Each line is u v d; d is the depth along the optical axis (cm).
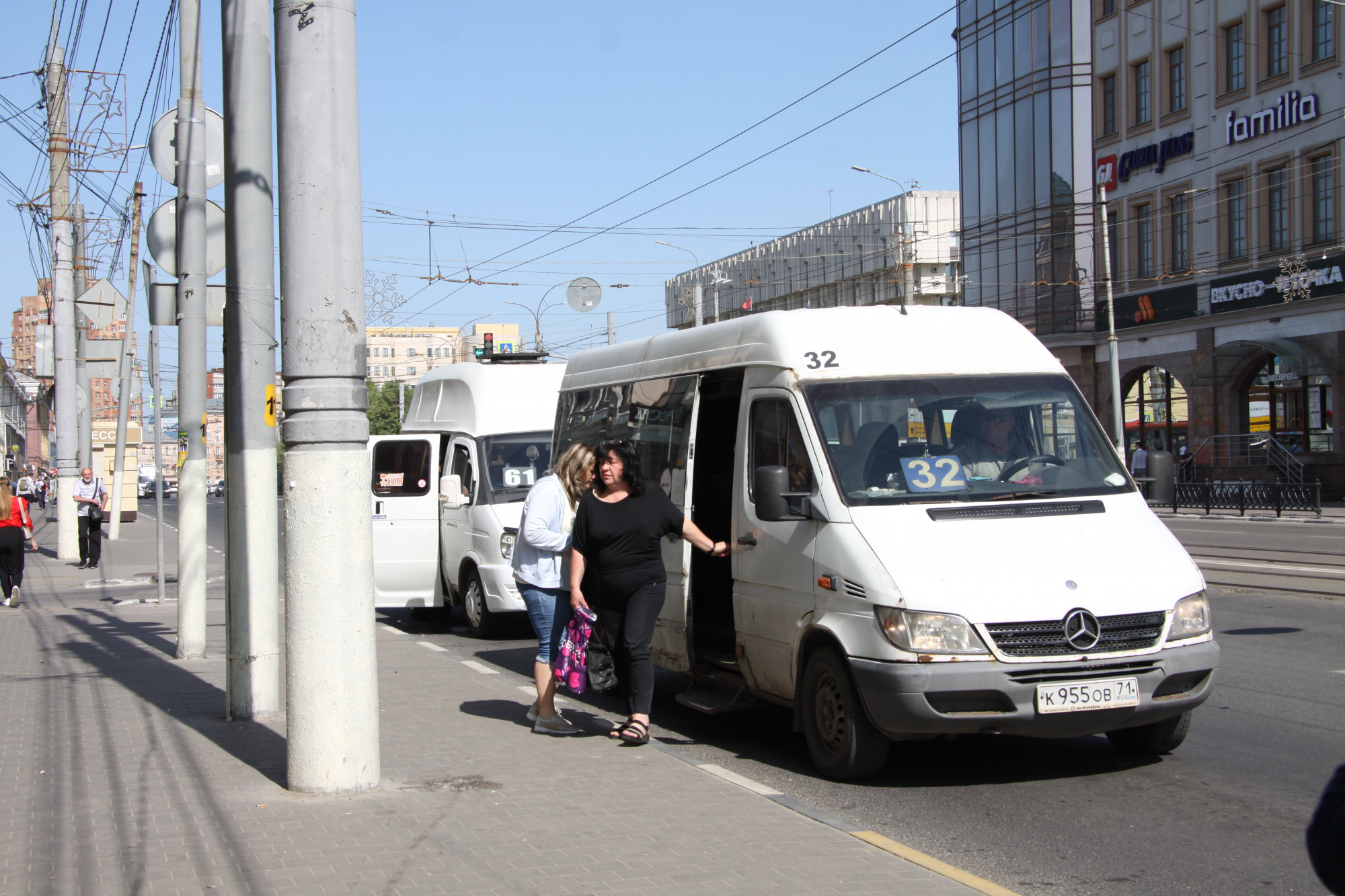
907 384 730
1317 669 959
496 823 532
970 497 678
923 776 672
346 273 575
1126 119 4100
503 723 782
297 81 570
